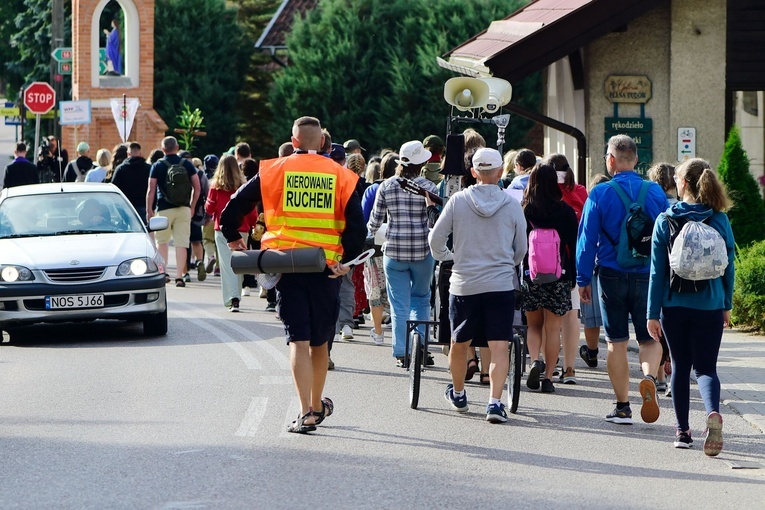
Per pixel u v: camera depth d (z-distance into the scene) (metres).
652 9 43.94
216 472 19.08
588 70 44.84
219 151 100.50
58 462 19.80
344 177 21.70
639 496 18.00
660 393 26.84
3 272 33.66
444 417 23.75
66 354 32.03
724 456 20.75
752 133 46.25
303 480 18.61
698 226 20.56
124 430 22.27
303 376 21.64
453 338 23.50
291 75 91.88
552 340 26.67
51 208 37.16
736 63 45.06
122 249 34.81
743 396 25.98
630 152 22.94
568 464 20.00
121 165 50.72
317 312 21.72
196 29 100.44
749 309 35.31
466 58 48.12
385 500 17.50
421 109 87.62
